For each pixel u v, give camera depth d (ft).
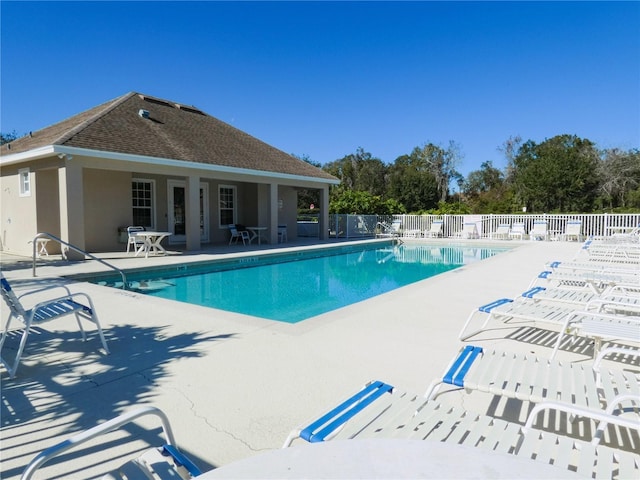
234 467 4.30
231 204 61.87
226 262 39.83
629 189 117.29
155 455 5.49
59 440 8.27
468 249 60.54
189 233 45.32
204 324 16.55
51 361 12.60
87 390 10.57
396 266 44.52
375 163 177.58
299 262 46.73
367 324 16.60
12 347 13.91
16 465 7.43
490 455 4.54
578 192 104.83
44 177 40.47
